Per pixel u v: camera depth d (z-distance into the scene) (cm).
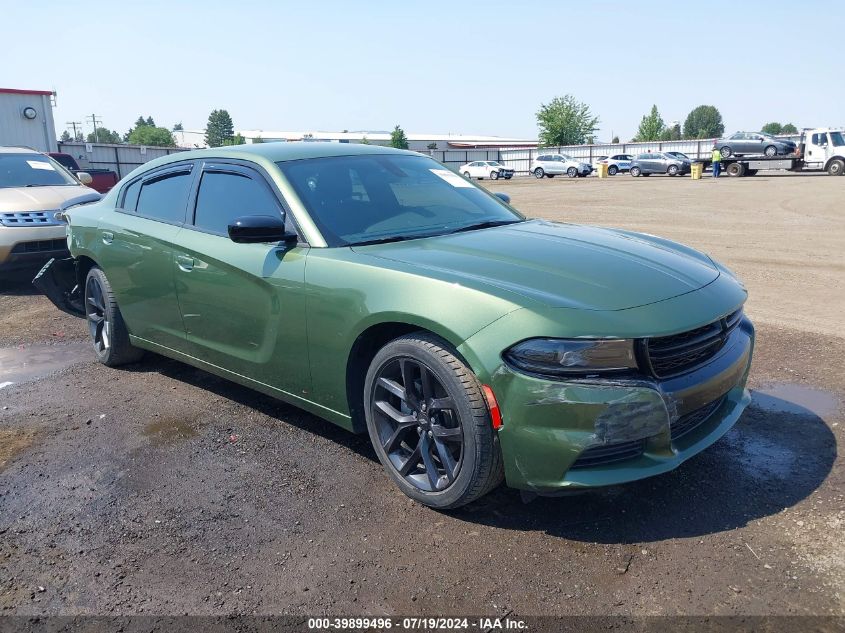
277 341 364
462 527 301
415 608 251
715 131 14288
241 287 378
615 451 274
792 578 259
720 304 305
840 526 289
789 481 329
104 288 505
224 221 402
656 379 275
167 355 470
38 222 848
